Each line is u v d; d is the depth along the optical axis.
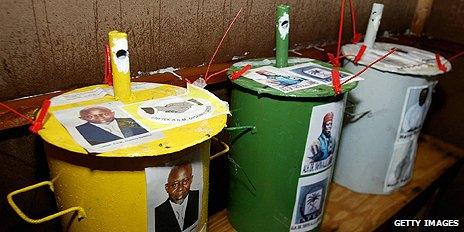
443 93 1.95
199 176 0.78
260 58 1.30
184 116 0.77
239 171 1.14
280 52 1.17
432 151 1.87
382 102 1.31
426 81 1.28
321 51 1.53
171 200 0.74
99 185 0.68
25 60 0.83
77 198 0.71
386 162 1.41
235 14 1.22
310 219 1.15
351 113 1.39
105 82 0.94
